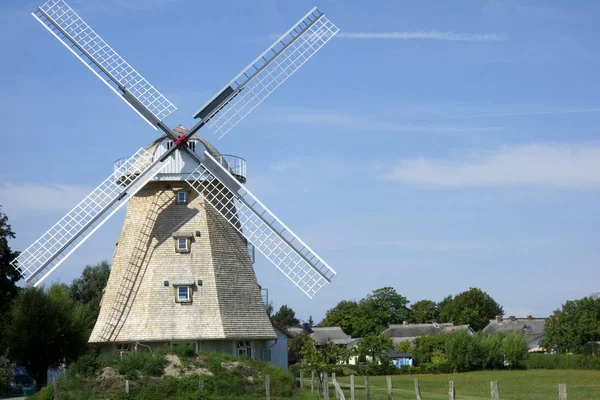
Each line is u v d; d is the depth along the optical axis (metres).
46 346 61.81
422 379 78.81
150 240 47.34
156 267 46.72
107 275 100.94
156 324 45.44
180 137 47.31
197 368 43.25
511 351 98.88
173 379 41.47
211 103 47.59
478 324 161.38
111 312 46.72
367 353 97.00
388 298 162.62
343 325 160.38
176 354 44.06
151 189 48.59
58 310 63.75
